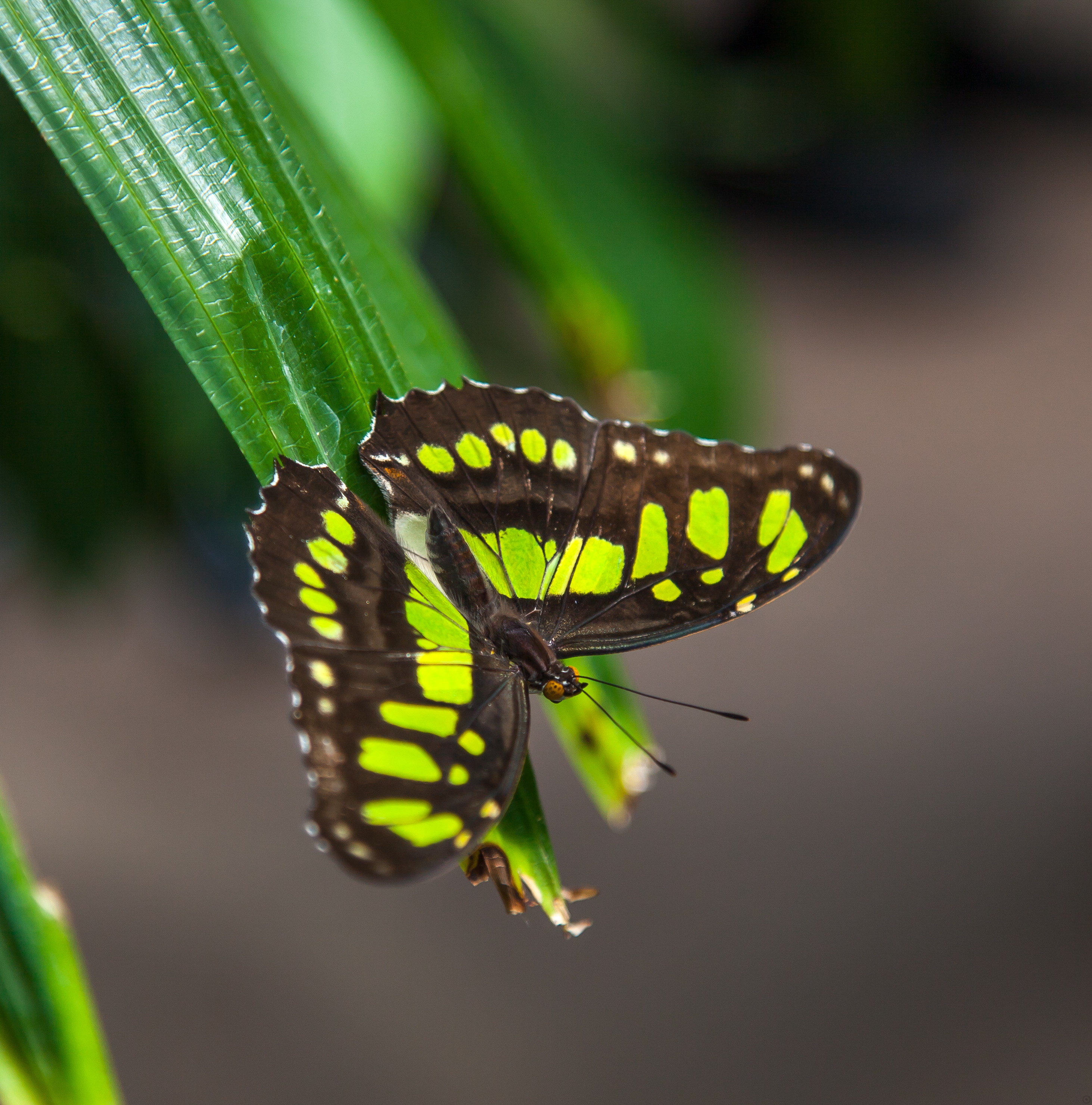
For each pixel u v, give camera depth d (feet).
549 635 2.60
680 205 2.86
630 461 2.62
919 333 8.68
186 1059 4.21
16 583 6.09
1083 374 8.37
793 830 5.30
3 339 2.86
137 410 2.92
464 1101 4.11
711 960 4.71
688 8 4.93
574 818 5.30
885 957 4.72
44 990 2.43
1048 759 5.66
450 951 4.74
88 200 2.45
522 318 2.98
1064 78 10.80
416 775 2.46
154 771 5.44
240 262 2.47
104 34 2.46
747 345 2.85
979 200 9.66
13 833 2.42
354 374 2.51
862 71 4.93
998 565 6.91
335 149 2.58
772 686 6.11
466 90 2.60
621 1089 4.15
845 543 7.04
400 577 2.53
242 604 5.77
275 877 4.99
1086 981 4.62
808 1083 4.20
